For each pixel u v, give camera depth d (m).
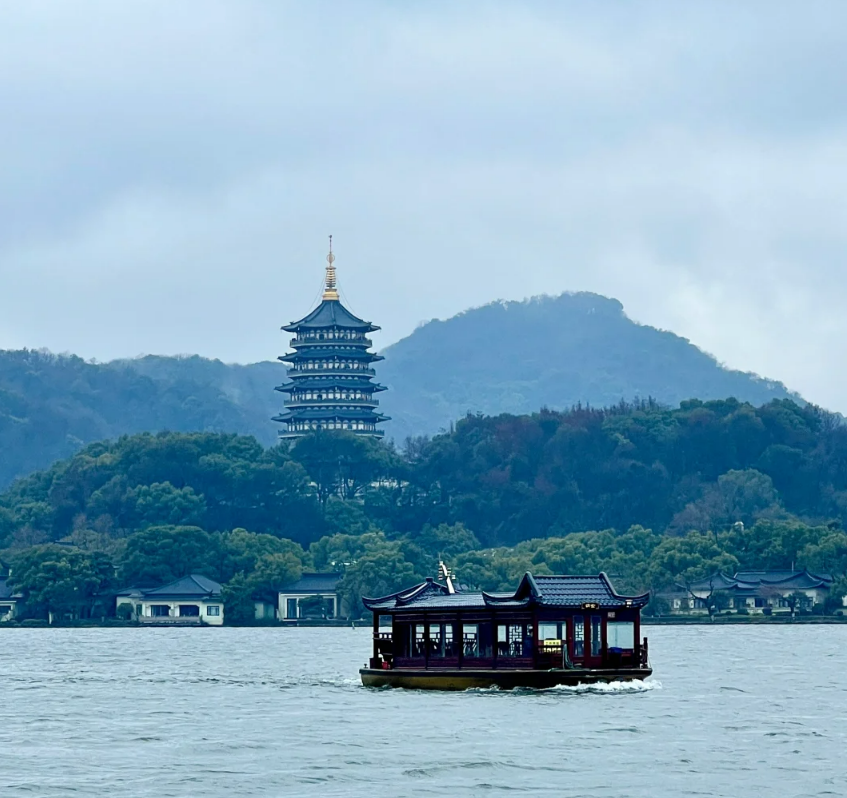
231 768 158.75
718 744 172.12
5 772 157.38
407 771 155.75
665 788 146.50
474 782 150.00
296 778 152.62
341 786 148.50
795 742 174.12
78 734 187.75
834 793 143.88
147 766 160.62
